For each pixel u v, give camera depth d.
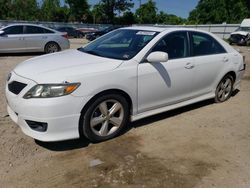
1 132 4.00
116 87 3.75
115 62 3.87
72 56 4.23
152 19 68.56
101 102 3.70
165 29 4.62
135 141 3.94
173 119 4.80
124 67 3.86
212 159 3.56
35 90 3.32
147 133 4.21
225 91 5.79
